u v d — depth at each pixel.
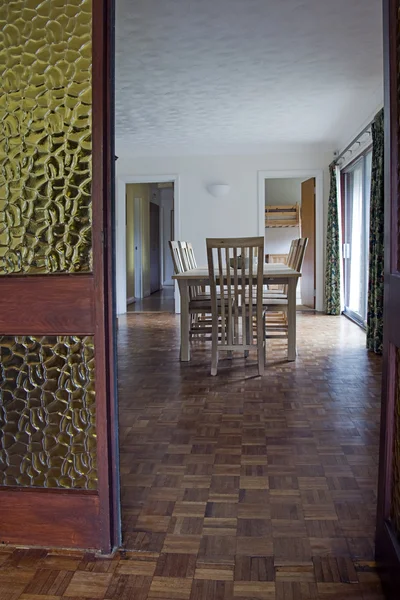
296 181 9.78
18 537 1.63
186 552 1.56
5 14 1.54
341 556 1.53
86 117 1.52
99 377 1.56
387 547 1.36
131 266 9.22
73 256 1.56
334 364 4.05
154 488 1.98
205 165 7.30
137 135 6.31
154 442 2.45
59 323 1.56
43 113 1.55
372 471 2.09
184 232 7.38
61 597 1.38
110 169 1.56
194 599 1.36
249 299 3.73
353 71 4.21
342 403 3.02
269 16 3.25
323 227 7.26
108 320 1.55
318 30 3.47
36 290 1.56
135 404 3.07
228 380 3.61
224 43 3.64
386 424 1.40
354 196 6.50
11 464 1.64
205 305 4.28
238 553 1.55
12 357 1.61
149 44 3.64
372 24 3.38
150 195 11.02
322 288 7.39
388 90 1.38
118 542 1.61
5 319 1.58
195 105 5.12
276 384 3.48
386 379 1.39
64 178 1.55
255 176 7.25
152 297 10.22
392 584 1.30
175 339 5.32
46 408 1.61
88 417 1.59
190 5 3.08
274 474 2.08
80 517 1.58
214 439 2.48
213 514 1.78
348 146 6.14
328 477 2.04
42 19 1.52
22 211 1.58
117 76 4.27
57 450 1.62
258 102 5.04
